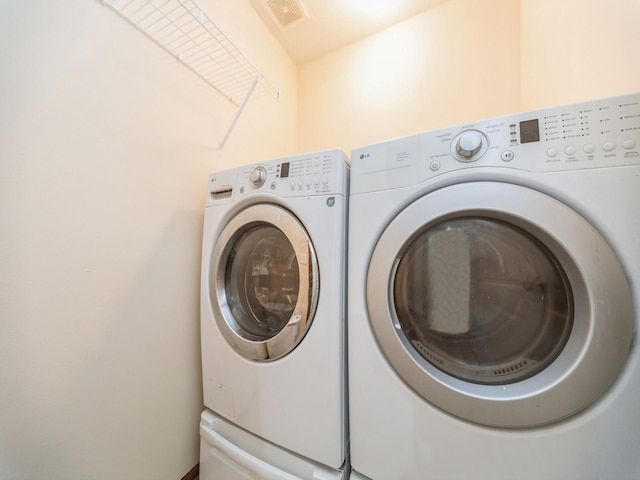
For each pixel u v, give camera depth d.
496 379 0.52
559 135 0.48
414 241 0.59
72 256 0.65
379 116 1.59
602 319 0.42
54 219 0.62
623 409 0.42
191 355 0.94
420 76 1.48
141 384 0.79
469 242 0.56
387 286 0.58
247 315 0.86
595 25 0.69
